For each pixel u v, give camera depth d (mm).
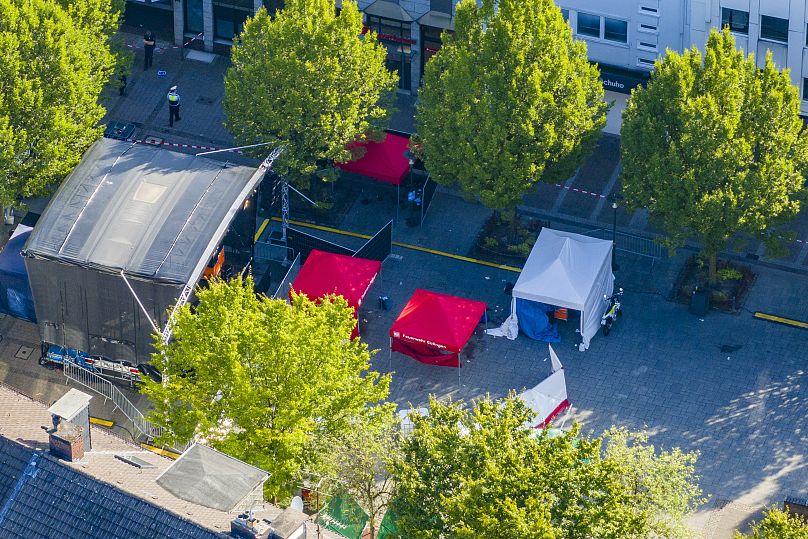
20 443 81438
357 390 97000
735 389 111250
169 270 107562
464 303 112625
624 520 83062
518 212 125500
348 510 94938
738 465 106188
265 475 81375
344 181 128125
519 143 115375
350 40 119000
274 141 118875
